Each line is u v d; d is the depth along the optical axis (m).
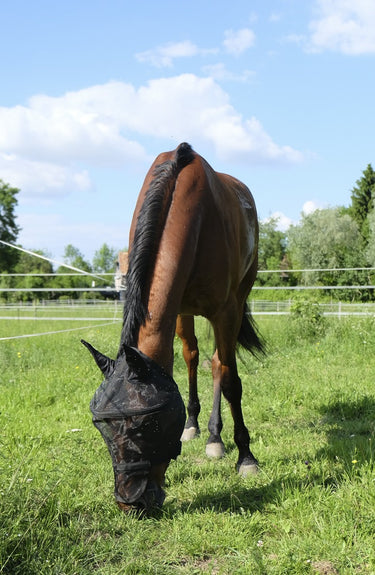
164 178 2.82
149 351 2.34
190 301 3.17
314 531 2.50
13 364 7.52
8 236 32.91
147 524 2.53
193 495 2.96
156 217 2.60
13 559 2.14
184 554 2.38
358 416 4.70
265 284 44.34
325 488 2.96
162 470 2.25
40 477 3.00
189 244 2.69
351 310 12.09
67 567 2.18
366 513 2.54
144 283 2.42
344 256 41.41
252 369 6.75
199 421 4.79
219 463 3.62
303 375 6.16
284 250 54.84
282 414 4.79
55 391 5.83
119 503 2.20
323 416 4.70
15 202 32.97
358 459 3.32
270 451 3.72
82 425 4.49
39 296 40.59
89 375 6.67
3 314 21.56
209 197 3.06
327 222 42.84
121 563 2.28
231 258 3.34
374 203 45.81
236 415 3.51
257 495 3.01
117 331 11.38
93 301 30.45
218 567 2.27
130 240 2.86
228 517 2.60
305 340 8.85
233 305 3.42
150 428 2.13
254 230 4.32
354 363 6.94
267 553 2.35
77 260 77.81
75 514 2.71
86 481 3.10
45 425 4.46
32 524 2.37
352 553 2.26
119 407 2.12
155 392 2.17
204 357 7.81
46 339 10.27
